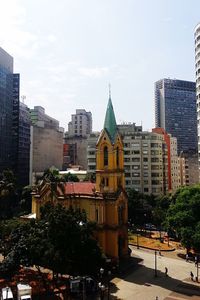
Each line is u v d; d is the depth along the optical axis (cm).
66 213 5322
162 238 9712
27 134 19025
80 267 5075
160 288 5791
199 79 13012
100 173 7375
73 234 5138
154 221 11325
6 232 6116
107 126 7475
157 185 14250
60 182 7456
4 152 15938
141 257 7800
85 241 5209
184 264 7288
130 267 6975
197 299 5316
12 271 5247
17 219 7281
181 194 7988
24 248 5094
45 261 4881
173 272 6712
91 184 7788
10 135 16812
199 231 6688
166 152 15425
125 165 14488
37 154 19562
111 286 5841
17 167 17500
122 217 7481
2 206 11181
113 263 6750
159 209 10756
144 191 14250
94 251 5200
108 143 7356
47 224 5434
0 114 15450
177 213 7450
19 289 4828
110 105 7588
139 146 14388
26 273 6225
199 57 13025
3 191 7944
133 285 5922
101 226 7006
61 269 4959
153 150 14362
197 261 7106
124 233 7475
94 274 5281
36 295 5228
